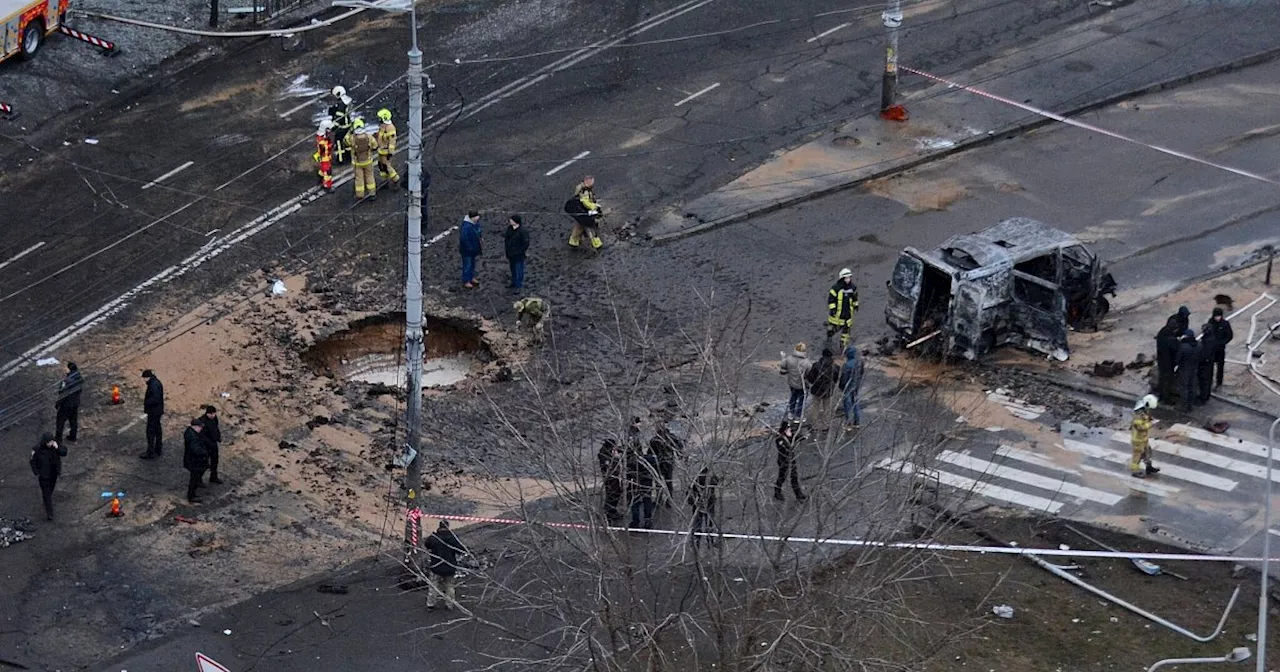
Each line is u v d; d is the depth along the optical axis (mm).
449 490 72625
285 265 88875
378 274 88438
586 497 54844
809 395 73812
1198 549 69125
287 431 76438
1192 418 77938
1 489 71938
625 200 95562
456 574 63750
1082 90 107562
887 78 102750
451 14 115062
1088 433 76812
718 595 56344
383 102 104375
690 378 79375
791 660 54625
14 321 83375
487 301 86562
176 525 70188
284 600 66062
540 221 93438
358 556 68750
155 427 73875
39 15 104625
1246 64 111312
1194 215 95125
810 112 104625
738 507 69062
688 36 113188
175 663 62531
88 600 65750
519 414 73062
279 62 108312
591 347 82562
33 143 98812
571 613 55344
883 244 92125
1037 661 62594
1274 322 85000
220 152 98875
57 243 89750
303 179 96375
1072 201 96500
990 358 82562
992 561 68000
